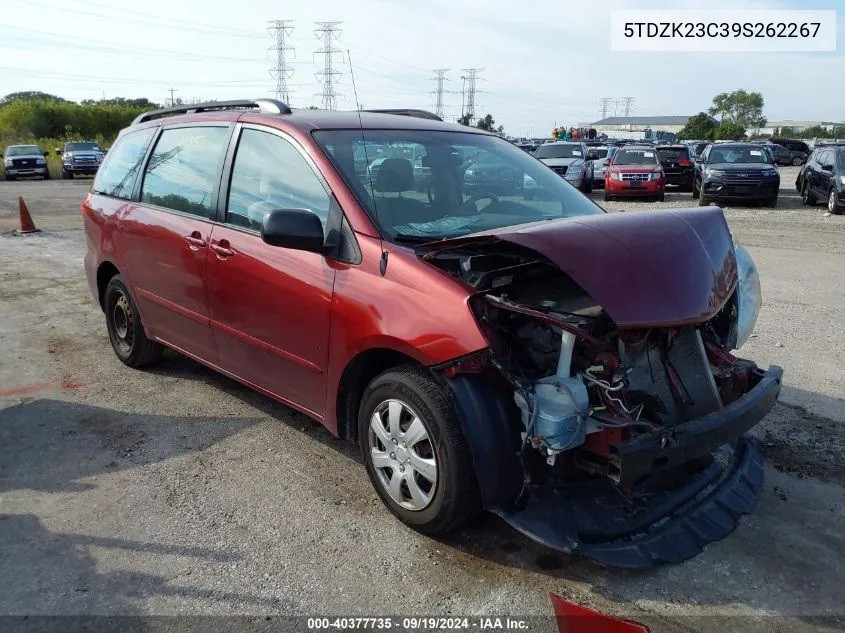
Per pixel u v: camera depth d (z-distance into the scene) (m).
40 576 2.97
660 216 3.34
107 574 2.99
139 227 4.89
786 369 5.34
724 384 3.42
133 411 4.70
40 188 25.70
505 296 3.00
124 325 5.49
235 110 4.49
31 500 3.58
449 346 2.93
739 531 3.24
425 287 3.06
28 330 6.67
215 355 4.42
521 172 4.37
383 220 3.46
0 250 11.44
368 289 3.25
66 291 8.41
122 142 5.61
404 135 4.13
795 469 3.80
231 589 2.89
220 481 3.77
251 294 3.90
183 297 4.54
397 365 3.28
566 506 3.01
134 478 3.80
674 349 3.17
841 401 4.70
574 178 20.08
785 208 18.11
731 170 17.86
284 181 3.84
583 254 2.88
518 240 2.89
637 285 2.85
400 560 3.07
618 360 2.95
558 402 2.79
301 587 2.90
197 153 4.56
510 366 2.94
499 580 2.94
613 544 2.90
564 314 3.00
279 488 3.69
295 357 3.72
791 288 8.18
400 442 3.23
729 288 3.18
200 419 4.57
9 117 56.38
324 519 3.40
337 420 3.61
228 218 4.16
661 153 23.50
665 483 3.22
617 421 2.80
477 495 3.03
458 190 3.96
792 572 2.96
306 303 3.55
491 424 2.91
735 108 100.50
